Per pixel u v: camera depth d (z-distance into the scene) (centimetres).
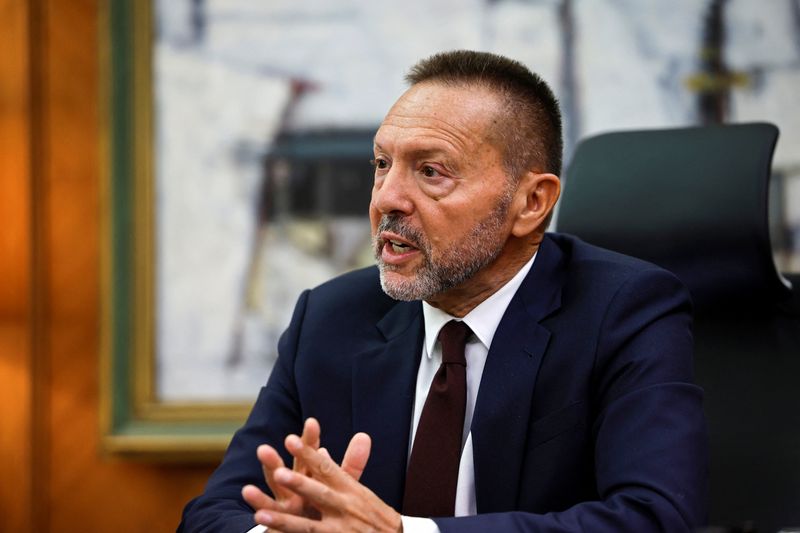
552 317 187
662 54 441
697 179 214
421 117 179
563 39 445
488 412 179
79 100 472
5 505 469
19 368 471
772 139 210
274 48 457
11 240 471
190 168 459
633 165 223
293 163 459
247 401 457
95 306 472
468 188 179
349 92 457
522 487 176
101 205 461
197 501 190
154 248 459
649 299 183
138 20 457
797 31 435
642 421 167
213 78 459
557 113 192
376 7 454
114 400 457
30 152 468
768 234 206
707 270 210
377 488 185
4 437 470
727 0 438
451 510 176
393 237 179
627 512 155
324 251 458
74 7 473
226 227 459
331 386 197
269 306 459
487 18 449
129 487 471
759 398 207
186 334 459
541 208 188
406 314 199
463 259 179
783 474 201
